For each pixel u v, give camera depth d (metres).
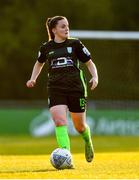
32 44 95.06
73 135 68.69
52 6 96.00
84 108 23.20
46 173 20.67
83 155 30.98
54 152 22.61
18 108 77.50
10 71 94.38
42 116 75.62
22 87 94.25
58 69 22.78
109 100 71.50
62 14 95.88
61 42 22.97
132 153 32.00
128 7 97.12
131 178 19.22
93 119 72.06
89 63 23.14
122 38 60.69
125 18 97.00
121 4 97.00
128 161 26.38
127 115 70.62
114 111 71.56
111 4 96.81
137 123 70.44
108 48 71.75
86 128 23.84
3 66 94.25
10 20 95.62
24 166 24.27
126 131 71.06
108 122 71.75
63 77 22.73
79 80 22.91
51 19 23.14
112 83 71.00
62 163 22.48
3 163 25.64
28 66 94.94
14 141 62.09
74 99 22.84
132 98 69.00
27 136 74.69
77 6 95.94
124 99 69.81
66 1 95.88
